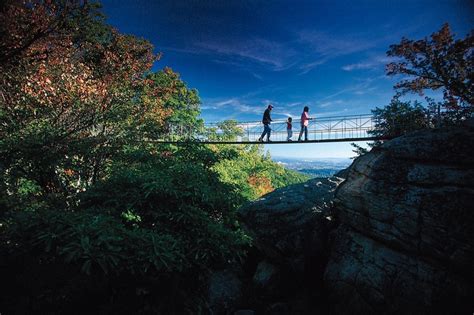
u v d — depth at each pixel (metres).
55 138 7.46
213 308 7.17
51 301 3.82
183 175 6.08
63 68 11.49
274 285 8.04
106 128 10.99
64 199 7.56
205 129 31.72
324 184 10.21
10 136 7.41
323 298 7.38
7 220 4.40
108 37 22.02
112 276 4.20
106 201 5.32
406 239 5.62
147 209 5.39
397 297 5.48
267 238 8.55
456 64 12.52
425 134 6.07
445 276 4.99
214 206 6.19
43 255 3.78
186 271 4.98
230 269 9.02
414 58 13.68
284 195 9.64
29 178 7.57
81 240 3.25
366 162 7.05
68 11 14.28
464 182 5.03
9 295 3.70
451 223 4.95
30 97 8.96
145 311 4.42
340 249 7.07
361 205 6.68
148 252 3.68
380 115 11.85
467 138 5.34
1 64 10.23
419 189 5.54
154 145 12.23
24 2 12.59
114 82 15.67
